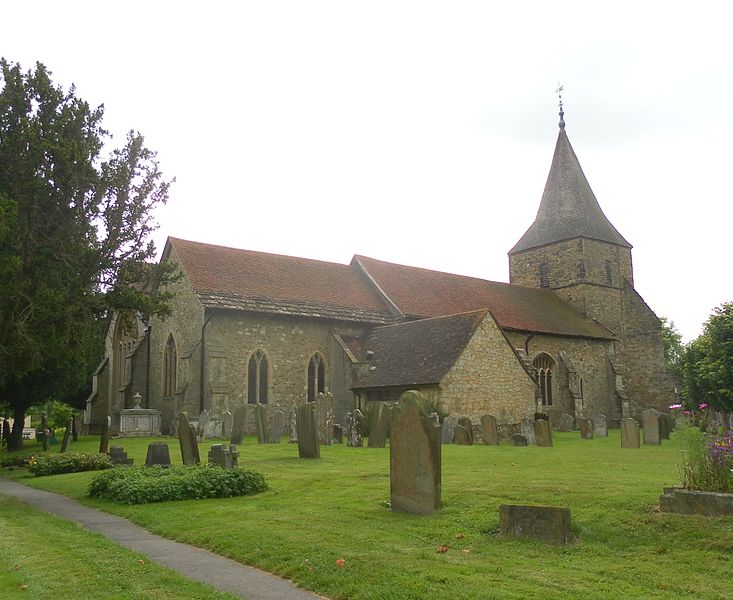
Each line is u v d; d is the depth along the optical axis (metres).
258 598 6.82
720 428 10.46
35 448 30.05
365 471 15.09
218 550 8.91
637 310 49.44
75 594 6.82
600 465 15.53
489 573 7.39
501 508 9.19
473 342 29.17
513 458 17.58
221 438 27.45
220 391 29.36
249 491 13.30
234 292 31.69
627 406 44.03
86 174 19.92
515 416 30.20
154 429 31.16
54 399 34.94
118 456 19.78
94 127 22.38
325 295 35.53
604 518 9.38
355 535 9.27
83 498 13.98
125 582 7.25
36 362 19.20
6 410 38.06
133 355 34.06
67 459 19.39
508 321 39.25
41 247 19.39
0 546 9.13
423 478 10.56
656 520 9.00
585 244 48.72
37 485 16.62
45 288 18.67
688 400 28.88
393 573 7.34
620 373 44.72
